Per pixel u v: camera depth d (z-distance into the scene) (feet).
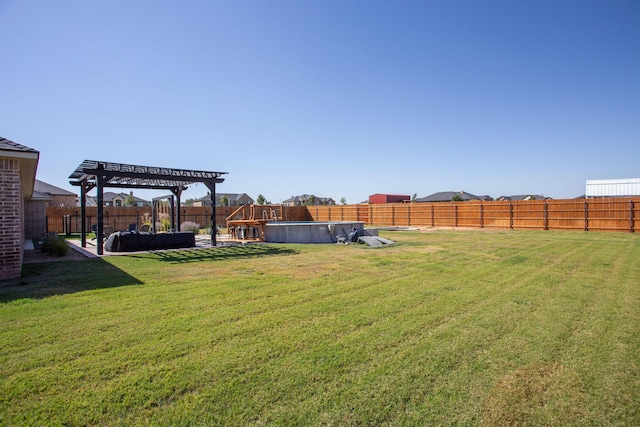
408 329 12.51
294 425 6.91
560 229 66.03
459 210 80.07
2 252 21.04
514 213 71.77
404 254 33.35
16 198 21.59
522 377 9.04
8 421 6.93
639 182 90.43
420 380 8.82
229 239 52.19
